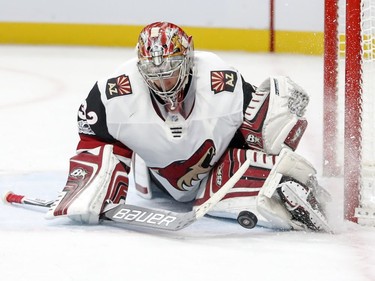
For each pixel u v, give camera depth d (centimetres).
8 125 1620
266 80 865
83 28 3011
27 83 2228
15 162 1245
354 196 861
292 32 2681
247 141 870
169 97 823
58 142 1435
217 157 877
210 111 846
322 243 784
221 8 2833
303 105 866
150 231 838
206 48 2864
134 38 2972
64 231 836
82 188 859
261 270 696
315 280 670
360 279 672
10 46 3017
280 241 792
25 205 957
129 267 708
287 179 830
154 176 959
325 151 1066
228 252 753
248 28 2792
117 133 873
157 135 861
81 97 1997
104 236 813
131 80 863
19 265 719
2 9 3052
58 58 2708
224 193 823
